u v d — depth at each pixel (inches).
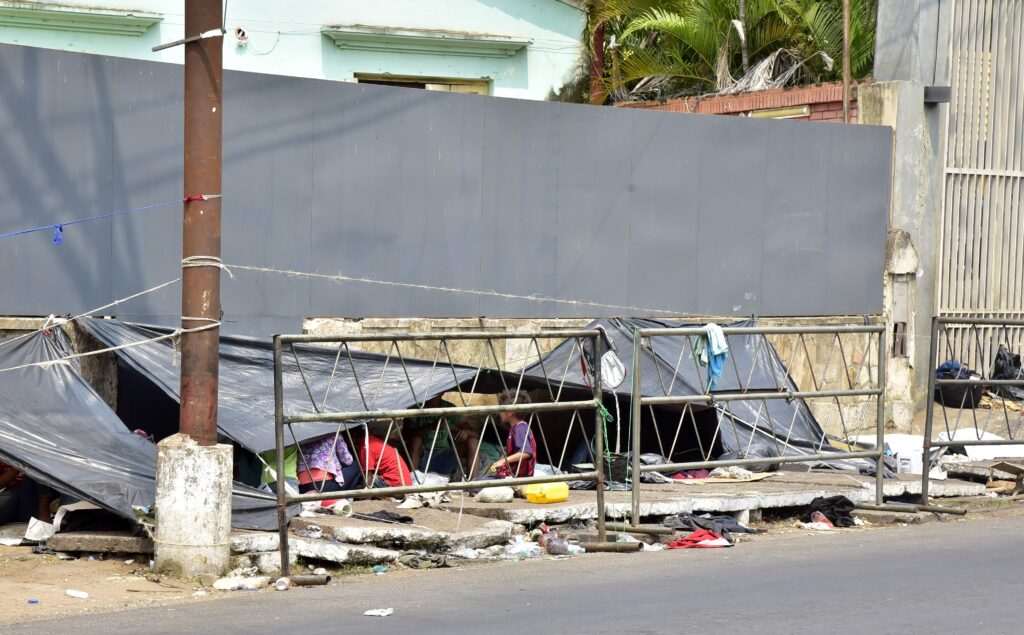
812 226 677.9
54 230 482.3
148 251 505.0
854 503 502.9
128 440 428.5
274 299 533.6
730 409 553.0
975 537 447.2
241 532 390.9
